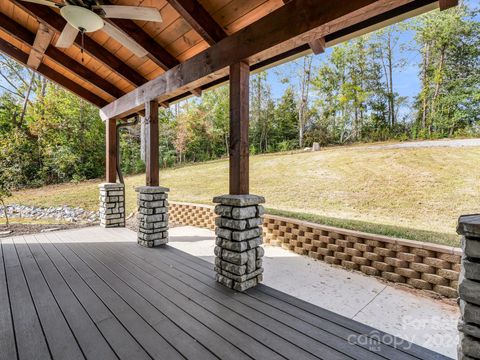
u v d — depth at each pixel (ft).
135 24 10.00
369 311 7.28
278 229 13.60
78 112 35.88
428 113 42.50
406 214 15.94
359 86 51.65
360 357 4.68
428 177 20.26
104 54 12.41
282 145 49.96
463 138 34.04
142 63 12.57
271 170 29.53
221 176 31.58
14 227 17.33
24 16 11.24
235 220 7.68
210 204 18.60
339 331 5.55
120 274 8.82
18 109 33.83
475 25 39.32
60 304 6.70
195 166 40.73
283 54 8.94
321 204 19.10
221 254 8.10
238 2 8.01
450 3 5.84
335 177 23.98
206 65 9.23
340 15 5.82
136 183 32.24
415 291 8.57
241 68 8.09
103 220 16.60
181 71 10.47
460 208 15.67
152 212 12.32
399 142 37.14
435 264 8.39
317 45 7.72
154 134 12.57
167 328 5.64
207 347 4.98
